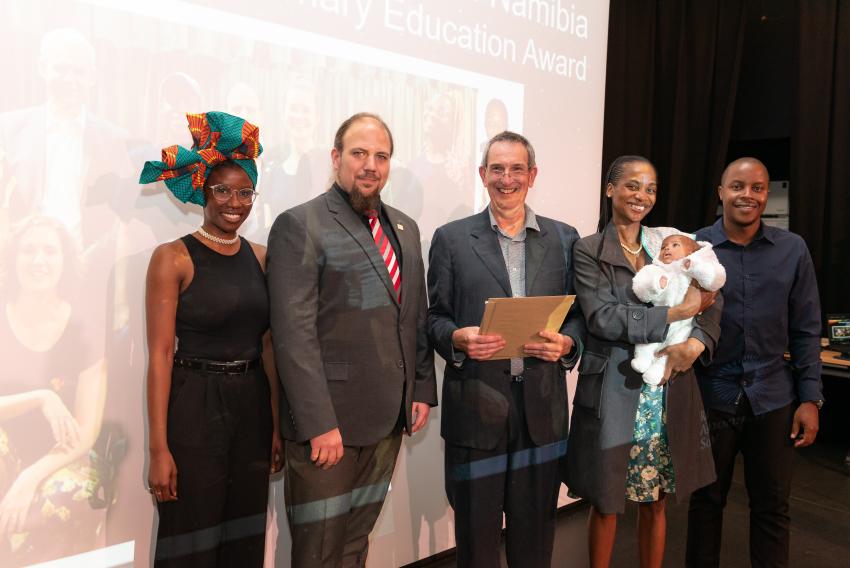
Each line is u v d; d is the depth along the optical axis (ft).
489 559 6.48
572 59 10.08
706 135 14.16
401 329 5.93
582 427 6.48
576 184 10.36
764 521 7.02
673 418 6.25
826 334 14.25
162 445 5.14
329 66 7.25
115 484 6.09
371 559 8.21
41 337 5.63
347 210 5.86
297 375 5.33
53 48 5.53
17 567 5.61
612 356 6.38
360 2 7.47
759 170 6.90
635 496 6.46
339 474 5.69
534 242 6.65
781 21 15.34
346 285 5.66
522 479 6.51
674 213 14.17
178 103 6.22
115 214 5.95
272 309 5.51
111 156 5.89
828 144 14.28
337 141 5.97
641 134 13.66
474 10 8.67
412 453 8.55
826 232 14.46
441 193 8.47
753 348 6.94
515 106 9.28
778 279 6.93
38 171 5.54
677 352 6.11
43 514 5.71
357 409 5.67
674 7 13.96
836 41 14.02
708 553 7.31
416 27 8.03
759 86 15.76
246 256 5.76
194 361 5.33
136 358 6.15
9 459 5.53
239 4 6.54
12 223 5.44
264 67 6.75
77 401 5.84
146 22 5.99
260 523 5.75
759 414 6.90
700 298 5.95
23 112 5.43
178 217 6.34
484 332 5.63
